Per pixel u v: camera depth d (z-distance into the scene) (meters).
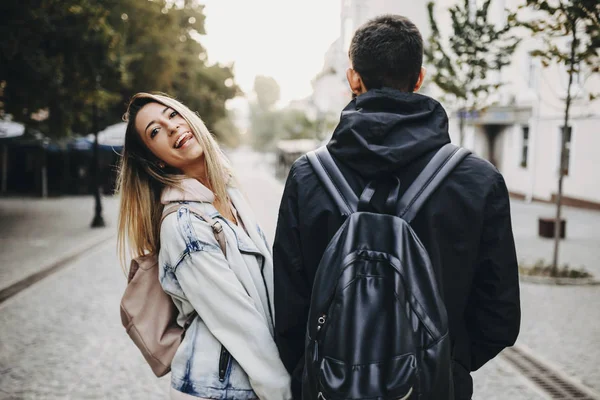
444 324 1.23
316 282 1.29
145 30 21.02
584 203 17.92
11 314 6.20
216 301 1.62
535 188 20.61
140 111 1.78
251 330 1.60
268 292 1.80
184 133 1.77
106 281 7.99
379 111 1.43
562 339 5.32
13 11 9.78
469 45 9.65
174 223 1.68
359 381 1.14
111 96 14.80
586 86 17.34
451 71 10.16
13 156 26.89
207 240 1.67
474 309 1.48
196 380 1.63
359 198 1.38
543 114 19.83
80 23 11.19
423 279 1.25
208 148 1.80
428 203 1.36
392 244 1.27
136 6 19.58
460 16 9.81
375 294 1.22
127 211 1.84
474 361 1.57
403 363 1.16
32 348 5.02
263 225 13.82
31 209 19.19
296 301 1.49
